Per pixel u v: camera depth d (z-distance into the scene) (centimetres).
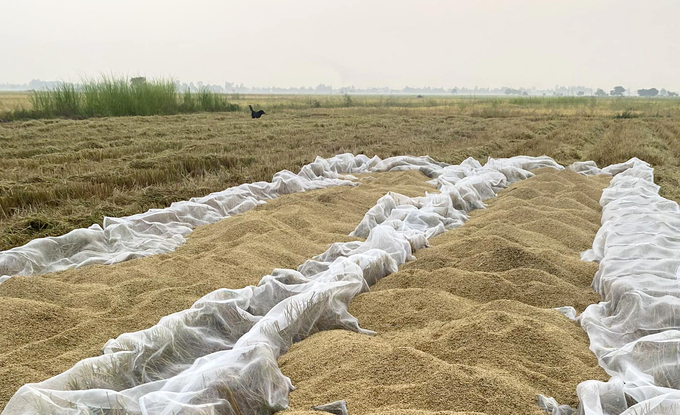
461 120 2653
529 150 1493
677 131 2175
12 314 399
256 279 502
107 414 261
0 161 1126
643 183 869
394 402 275
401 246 551
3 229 652
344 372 309
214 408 263
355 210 814
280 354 356
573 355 333
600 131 2155
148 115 2914
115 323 404
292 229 691
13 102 3959
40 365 335
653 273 440
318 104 4453
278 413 276
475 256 527
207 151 1376
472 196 833
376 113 3425
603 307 410
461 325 362
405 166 1168
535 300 439
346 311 409
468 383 283
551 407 270
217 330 380
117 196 843
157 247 614
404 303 424
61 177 970
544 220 676
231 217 755
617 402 268
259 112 2698
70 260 573
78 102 2694
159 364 332
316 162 1116
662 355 308
